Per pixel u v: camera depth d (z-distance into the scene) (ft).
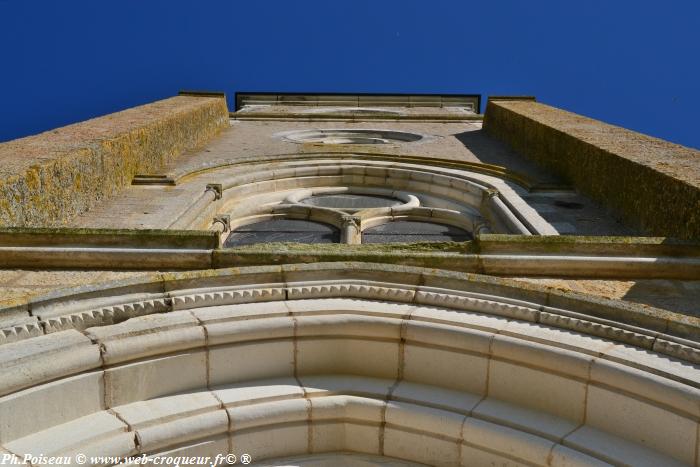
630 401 14.10
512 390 15.52
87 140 29.48
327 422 15.83
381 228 33.40
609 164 29.27
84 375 14.48
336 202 37.09
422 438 15.47
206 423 14.90
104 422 14.33
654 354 14.65
